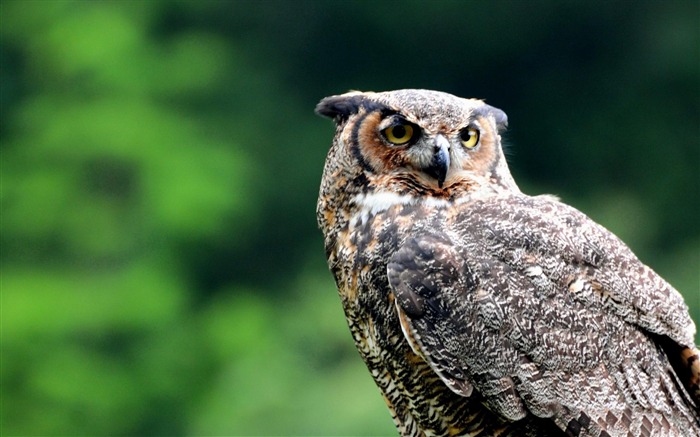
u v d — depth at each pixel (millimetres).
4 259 19859
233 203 19953
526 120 23062
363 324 6203
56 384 18016
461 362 5836
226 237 20062
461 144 6281
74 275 19531
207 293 20172
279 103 22625
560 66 23406
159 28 22734
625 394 5844
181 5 23078
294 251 20812
